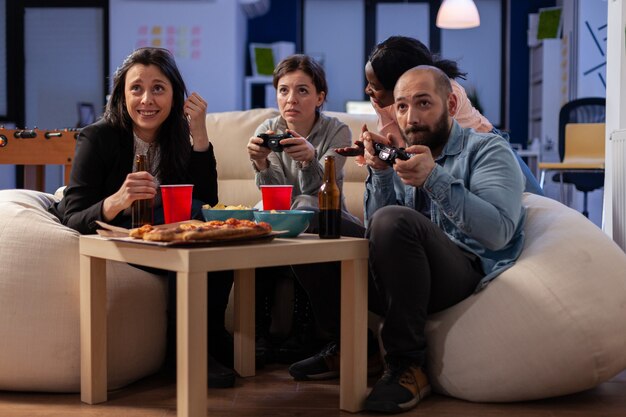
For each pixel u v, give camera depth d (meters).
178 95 2.35
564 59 8.23
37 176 3.87
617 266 2.04
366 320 1.91
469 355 1.97
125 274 2.13
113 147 2.29
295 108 2.59
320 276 2.21
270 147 2.32
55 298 2.02
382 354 2.26
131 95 2.26
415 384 1.95
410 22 9.38
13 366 2.03
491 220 1.89
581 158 5.96
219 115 3.18
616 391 2.11
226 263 1.62
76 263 2.05
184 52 7.98
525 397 1.97
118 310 2.08
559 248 2.03
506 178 1.98
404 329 1.94
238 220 1.80
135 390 2.12
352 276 1.87
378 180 2.16
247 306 2.27
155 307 2.19
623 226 2.77
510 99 9.16
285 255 1.72
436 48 9.38
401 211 1.89
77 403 1.99
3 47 8.31
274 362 2.48
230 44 7.95
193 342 1.58
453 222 1.94
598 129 5.94
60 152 3.63
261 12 8.80
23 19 8.30
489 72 9.35
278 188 1.97
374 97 2.51
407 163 1.89
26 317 2.02
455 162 2.06
